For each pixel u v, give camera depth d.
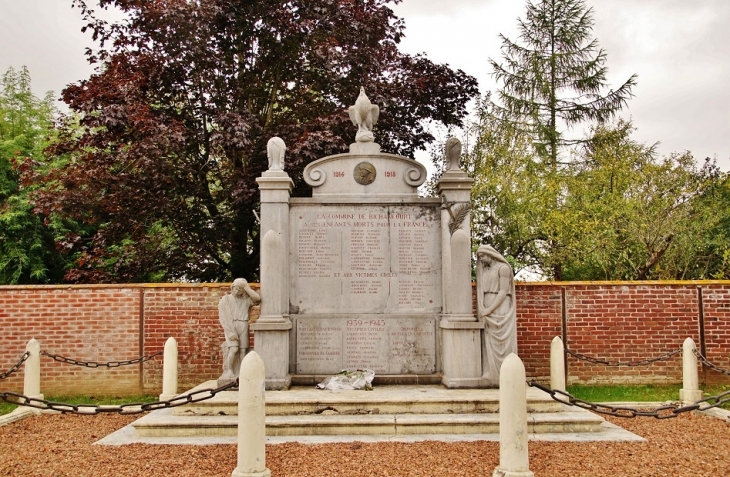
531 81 23.67
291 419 8.25
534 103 23.58
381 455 7.05
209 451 7.38
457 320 9.77
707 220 17.02
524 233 17.30
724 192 18.81
